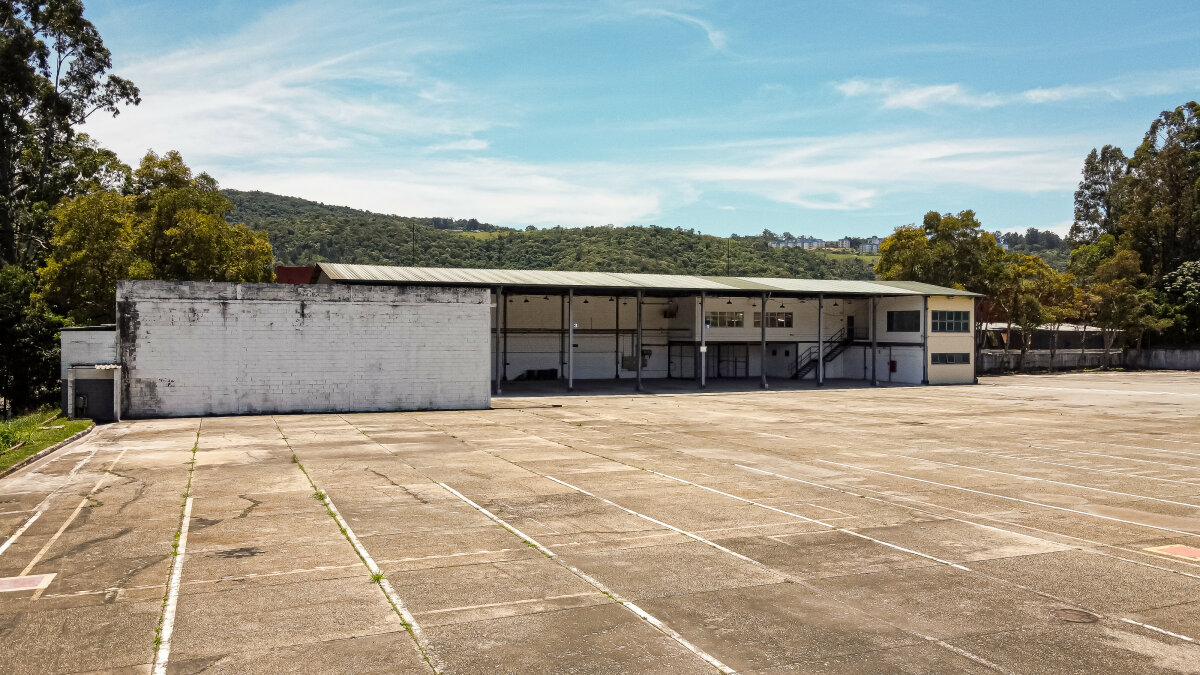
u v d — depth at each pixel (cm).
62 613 824
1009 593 914
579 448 2108
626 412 3189
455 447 2102
